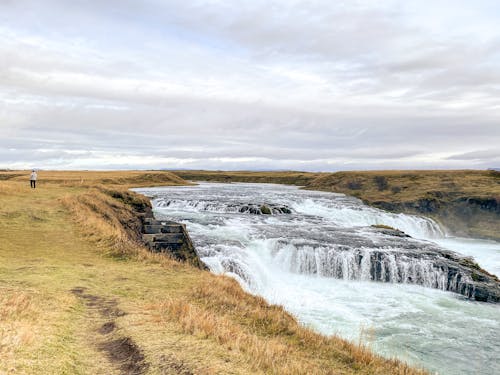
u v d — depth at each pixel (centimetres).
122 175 11881
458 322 2033
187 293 1296
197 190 9169
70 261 1656
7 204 2752
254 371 675
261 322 1144
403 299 2409
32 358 603
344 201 7250
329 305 2239
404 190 8662
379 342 1730
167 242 2600
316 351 985
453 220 6688
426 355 1623
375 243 3347
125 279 1435
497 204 6581
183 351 713
